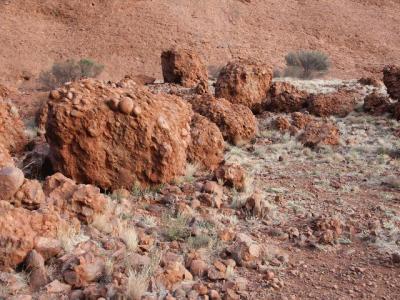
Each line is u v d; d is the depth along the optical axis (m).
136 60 40.28
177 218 6.11
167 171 7.37
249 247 5.07
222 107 12.30
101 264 4.48
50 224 4.90
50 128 7.02
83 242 4.90
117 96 7.37
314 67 34.28
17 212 4.77
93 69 31.39
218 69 36.53
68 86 7.40
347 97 15.27
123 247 5.01
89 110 7.04
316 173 9.07
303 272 5.01
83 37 41.88
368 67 45.75
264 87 15.79
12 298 3.88
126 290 4.11
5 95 19.58
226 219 6.26
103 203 5.73
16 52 38.22
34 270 4.30
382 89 17.66
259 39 47.53
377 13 55.28
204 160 9.14
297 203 7.20
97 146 7.08
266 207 6.54
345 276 4.96
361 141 11.91
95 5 45.09
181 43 43.16
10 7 43.09
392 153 10.79
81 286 4.27
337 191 7.98
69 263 4.41
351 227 6.14
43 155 8.20
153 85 19.17
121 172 7.20
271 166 9.72
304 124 13.23
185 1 48.78
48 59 38.72
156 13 45.66
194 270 4.70
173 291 4.29
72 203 5.55
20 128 9.80
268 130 13.07
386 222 6.39
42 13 43.88
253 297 4.41
